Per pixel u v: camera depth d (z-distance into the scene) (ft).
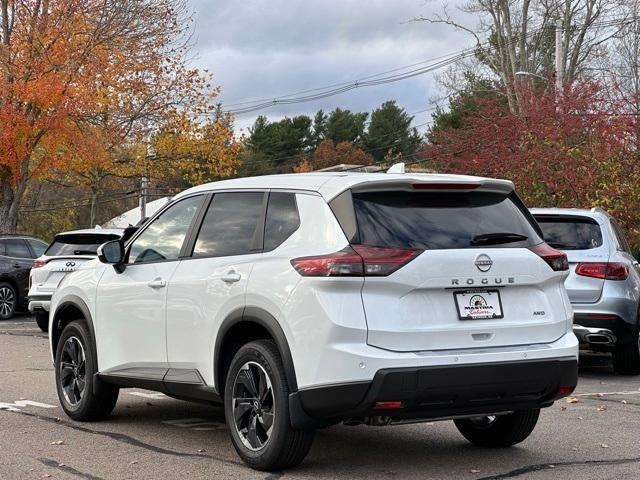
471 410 18.65
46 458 20.68
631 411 27.68
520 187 68.03
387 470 19.62
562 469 19.90
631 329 35.06
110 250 23.67
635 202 62.28
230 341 20.51
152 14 100.53
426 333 17.89
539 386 18.94
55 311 26.48
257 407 19.26
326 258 17.85
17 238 67.46
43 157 93.71
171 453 21.26
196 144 112.27
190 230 22.36
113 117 102.06
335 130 298.35
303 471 19.39
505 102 137.08
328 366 17.47
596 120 66.08
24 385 32.14
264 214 20.34
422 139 187.52
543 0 140.46
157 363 22.50
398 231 18.35
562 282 20.27
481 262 18.61
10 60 87.61
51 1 88.94
